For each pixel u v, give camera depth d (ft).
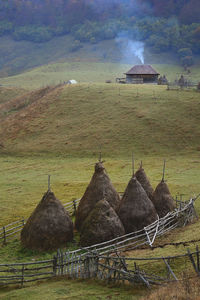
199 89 266.16
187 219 87.30
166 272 53.93
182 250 62.23
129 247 72.64
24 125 238.89
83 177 151.74
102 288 51.47
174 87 277.23
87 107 247.70
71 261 60.39
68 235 78.02
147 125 213.87
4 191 131.95
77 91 278.46
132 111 231.71
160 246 68.64
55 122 235.61
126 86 285.43
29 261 69.82
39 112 253.85
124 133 209.36
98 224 73.82
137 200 81.56
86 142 206.08
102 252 65.05
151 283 49.93
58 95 276.41
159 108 230.89
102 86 286.46
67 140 211.41
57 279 58.70
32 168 173.68
